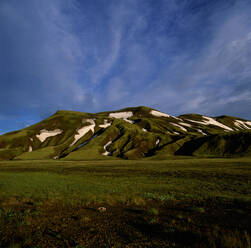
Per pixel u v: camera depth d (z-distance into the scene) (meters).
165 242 7.48
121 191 21.12
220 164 59.50
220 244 6.72
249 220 9.51
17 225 9.93
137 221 10.47
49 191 21.30
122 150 139.00
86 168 61.41
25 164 86.44
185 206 13.95
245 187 22.36
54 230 9.33
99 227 9.65
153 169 52.47
